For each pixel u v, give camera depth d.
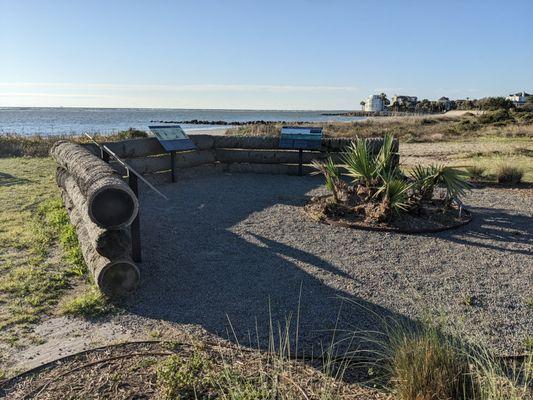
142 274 4.91
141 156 9.88
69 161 5.79
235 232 6.48
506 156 15.25
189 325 3.86
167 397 2.86
